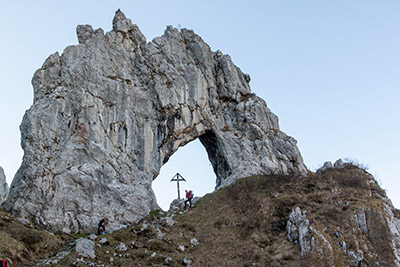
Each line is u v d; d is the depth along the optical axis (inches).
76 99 1763.0
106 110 1818.4
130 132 1849.2
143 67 2011.6
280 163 2126.0
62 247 1370.6
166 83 2005.4
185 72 2075.5
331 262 1421.0
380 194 1932.8
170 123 1955.0
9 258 1180.5
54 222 1535.4
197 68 2154.3
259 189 1908.2
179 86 2022.6
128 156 1813.5
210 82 2186.3
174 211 1833.2
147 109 1919.3
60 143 1681.8
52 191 1587.1
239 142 2111.2
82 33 1985.7
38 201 1558.8
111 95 1849.2
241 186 1923.0
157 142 1909.4
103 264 1278.3
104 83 1852.9
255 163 2054.6
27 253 1253.1
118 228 1609.3
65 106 1738.4
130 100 1895.9
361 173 2050.9
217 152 2164.1
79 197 1616.6
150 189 1803.6
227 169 2098.9
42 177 1594.5
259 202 1809.8
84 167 1673.2
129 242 1476.4
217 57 2333.9
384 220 1692.9
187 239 1568.7
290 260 1464.1
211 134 2146.9
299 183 1951.3
